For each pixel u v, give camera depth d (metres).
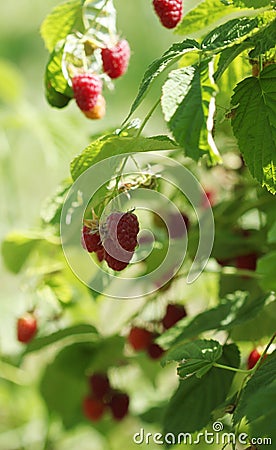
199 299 1.02
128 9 1.56
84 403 1.00
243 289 0.93
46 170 1.31
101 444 1.12
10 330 1.06
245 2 0.76
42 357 1.13
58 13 0.83
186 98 0.70
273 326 0.88
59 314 1.01
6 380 1.12
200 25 0.81
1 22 1.70
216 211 0.94
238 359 0.83
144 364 1.01
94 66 0.82
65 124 1.10
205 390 0.83
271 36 0.74
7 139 1.16
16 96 1.18
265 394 0.72
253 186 0.94
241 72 0.82
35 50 1.71
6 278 1.21
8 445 1.13
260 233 0.92
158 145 0.75
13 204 1.15
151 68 0.74
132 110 0.73
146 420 1.01
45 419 1.10
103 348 0.99
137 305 1.01
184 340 0.85
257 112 0.75
